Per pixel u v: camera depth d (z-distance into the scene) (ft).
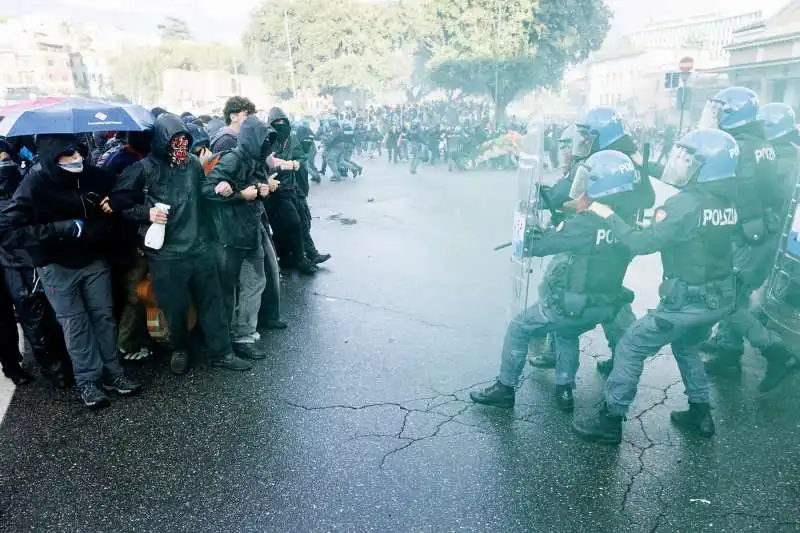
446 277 20.58
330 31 180.65
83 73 267.59
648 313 10.06
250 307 14.61
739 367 13.23
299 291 19.31
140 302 13.91
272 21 185.47
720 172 9.18
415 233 28.07
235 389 12.69
